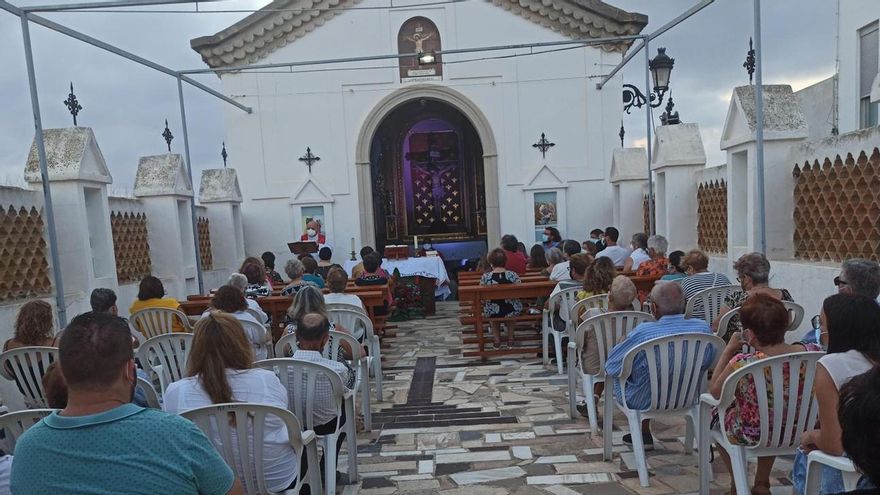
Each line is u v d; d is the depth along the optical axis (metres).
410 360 6.84
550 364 6.23
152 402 3.15
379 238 15.07
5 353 3.85
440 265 10.23
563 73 12.17
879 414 1.28
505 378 5.78
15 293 6.08
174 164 9.45
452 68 12.22
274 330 6.30
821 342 3.04
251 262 6.50
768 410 2.64
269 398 2.52
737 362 2.76
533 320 6.73
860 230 5.12
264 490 2.49
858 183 5.11
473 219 15.50
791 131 6.09
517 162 12.33
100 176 7.20
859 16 7.06
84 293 6.82
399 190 15.47
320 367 3.10
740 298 4.14
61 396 2.37
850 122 7.38
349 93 12.25
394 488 3.45
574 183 12.30
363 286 7.28
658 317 3.41
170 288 9.27
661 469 3.51
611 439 3.66
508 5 12.04
